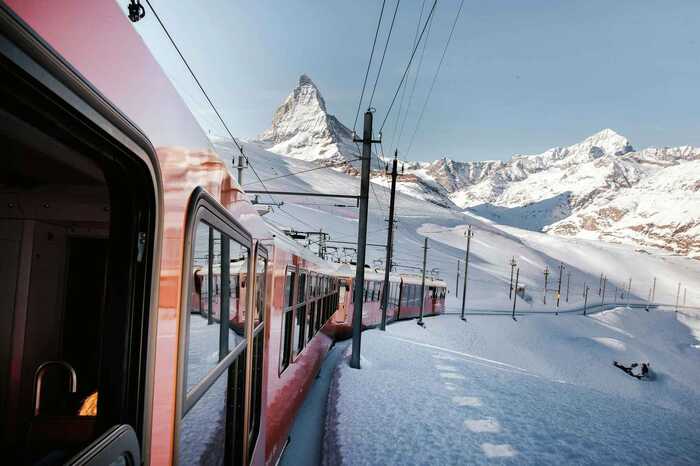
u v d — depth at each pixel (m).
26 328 1.92
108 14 1.21
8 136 1.38
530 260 184.88
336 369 15.36
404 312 34.25
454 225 195.62
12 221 1.89
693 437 10.44
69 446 1.41
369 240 133.62
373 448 8.80
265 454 5.44
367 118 15.95
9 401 1.91
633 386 53.78
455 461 8.41
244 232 3.39
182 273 1.82
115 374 1.44
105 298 1.46
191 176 1.96
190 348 1.96
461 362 19.33
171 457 1.74
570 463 8.46
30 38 0.89
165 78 1.67
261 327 4.64
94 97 1.13
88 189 1.87
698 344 102.12
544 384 15.61
